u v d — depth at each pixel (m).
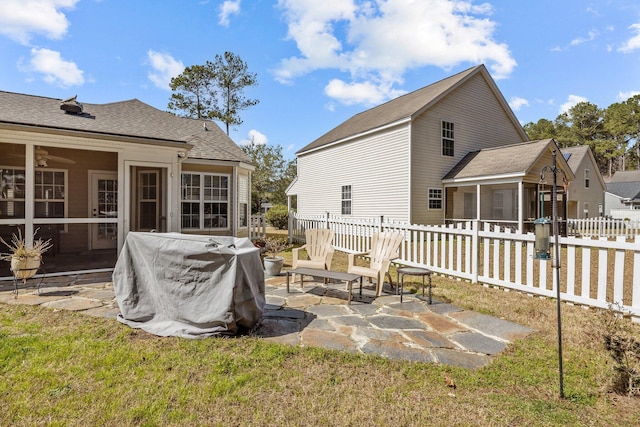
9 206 8.40
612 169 52.09
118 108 10.48
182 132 10.65
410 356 3.12
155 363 2.90
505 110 16.75
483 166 13.61
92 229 9.42
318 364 2.93
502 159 13.44
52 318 4.01
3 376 2.63
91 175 9.38
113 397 2.39
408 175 13.50
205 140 11.53
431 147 14.18
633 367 2.56
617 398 2.47
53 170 8.94
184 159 9.47
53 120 6.70
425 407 2.33
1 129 5.77
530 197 17.88
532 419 2.21
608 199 34.09
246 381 2.63
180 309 3.69
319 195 19.34
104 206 9.58
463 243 10.56
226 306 3.47
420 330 3.79
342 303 4.87
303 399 2.41
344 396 2.45
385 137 14.62
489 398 2.44
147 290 3.97
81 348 3.15
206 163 10.23
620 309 3.72
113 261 7.91
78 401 2.33
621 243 4.12
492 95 16.33
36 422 2.12
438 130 14.40
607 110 47.00
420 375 2.76
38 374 2.66
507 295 5.30
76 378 2.63
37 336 3.42
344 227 10.57
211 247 3.66
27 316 4.08
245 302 3.63
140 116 10.36
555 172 2.87
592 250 11.05
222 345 3.28
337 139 17.28
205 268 3.64
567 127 48.59
